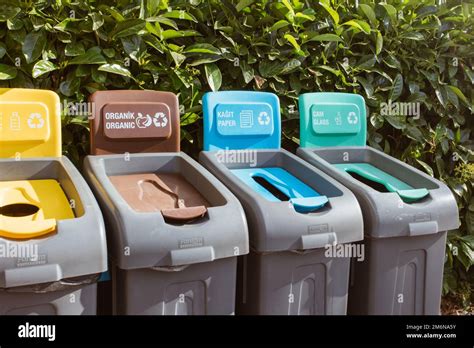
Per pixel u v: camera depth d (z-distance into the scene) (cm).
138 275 185
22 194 205
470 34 342
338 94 284
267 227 199
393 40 326
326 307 222
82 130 269
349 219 213
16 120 221
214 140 254
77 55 250
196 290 196
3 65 242
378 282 232
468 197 349
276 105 269
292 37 283
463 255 341
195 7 281
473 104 346
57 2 244
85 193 192
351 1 319
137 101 241
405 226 226
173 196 220
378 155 279
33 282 164
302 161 253
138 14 264
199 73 278
